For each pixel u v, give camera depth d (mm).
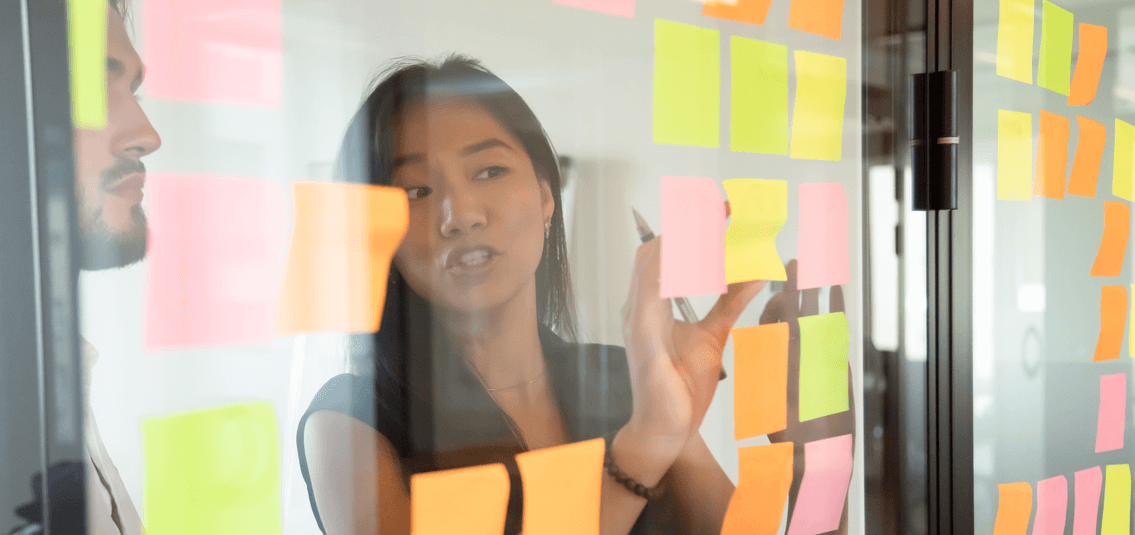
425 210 374
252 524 330
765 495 535
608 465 453
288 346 336
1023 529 738
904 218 611
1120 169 819
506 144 398
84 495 294
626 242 452
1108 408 827
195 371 314
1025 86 700
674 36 467
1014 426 719
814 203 552
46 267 284
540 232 414
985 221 669
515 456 412
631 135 450
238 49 319
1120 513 855
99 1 291
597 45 432
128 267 299
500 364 405
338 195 346
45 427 286
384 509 367
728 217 501
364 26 351
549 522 428
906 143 610
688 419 489
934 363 643
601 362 446
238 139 320
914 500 633
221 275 318
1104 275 809
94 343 293
